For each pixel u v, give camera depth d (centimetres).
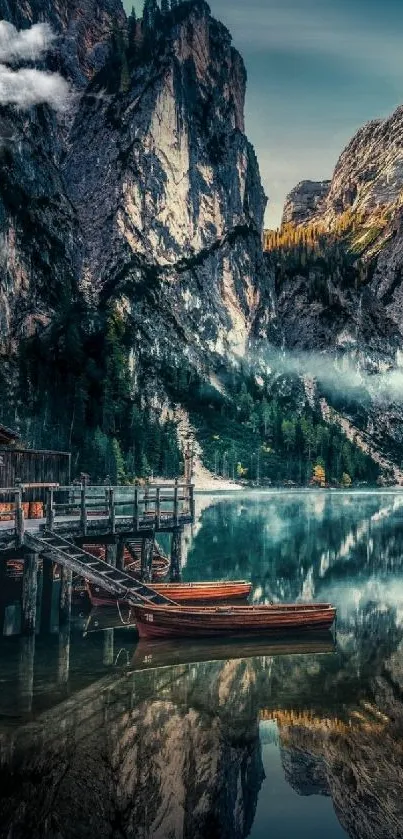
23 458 3566
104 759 1659
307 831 1392
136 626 2748
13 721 1866
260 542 6256
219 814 1441
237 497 14225
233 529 7406
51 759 1647
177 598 3409
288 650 2667
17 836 1328
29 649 2583
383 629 3022
